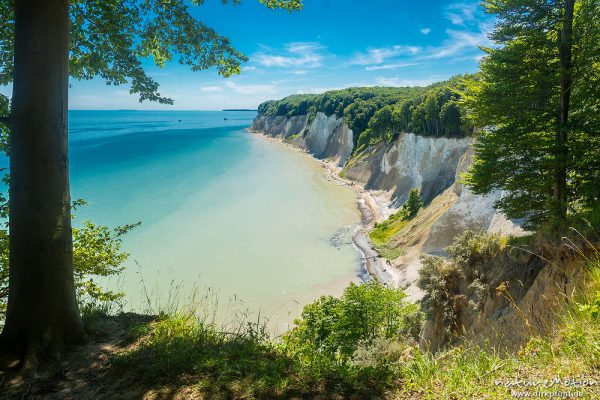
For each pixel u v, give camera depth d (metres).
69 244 6.70
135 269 41.81
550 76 18.56
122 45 9.62
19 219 6.33
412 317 20.95
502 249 20.31
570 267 9.01
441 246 42.31
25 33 6.20
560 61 18.92
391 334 19.55
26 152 6.30
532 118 20.09
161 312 7.69
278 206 70.25
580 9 18.38
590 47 17.45
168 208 67.88
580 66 18.09
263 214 65.06
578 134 19.28
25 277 6.33
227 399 4.54
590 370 4.10
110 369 5.62
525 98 19.12
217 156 132.62
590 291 5.64
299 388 4.77
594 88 17.84
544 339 5.27
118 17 9.27
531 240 18.33
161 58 11.44
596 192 17.34
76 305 6.77
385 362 5.48
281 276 41.41
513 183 20.83
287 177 97.69
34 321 6.25
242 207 69.38
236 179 94.00
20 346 6.18
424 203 60.28
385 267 44.19
